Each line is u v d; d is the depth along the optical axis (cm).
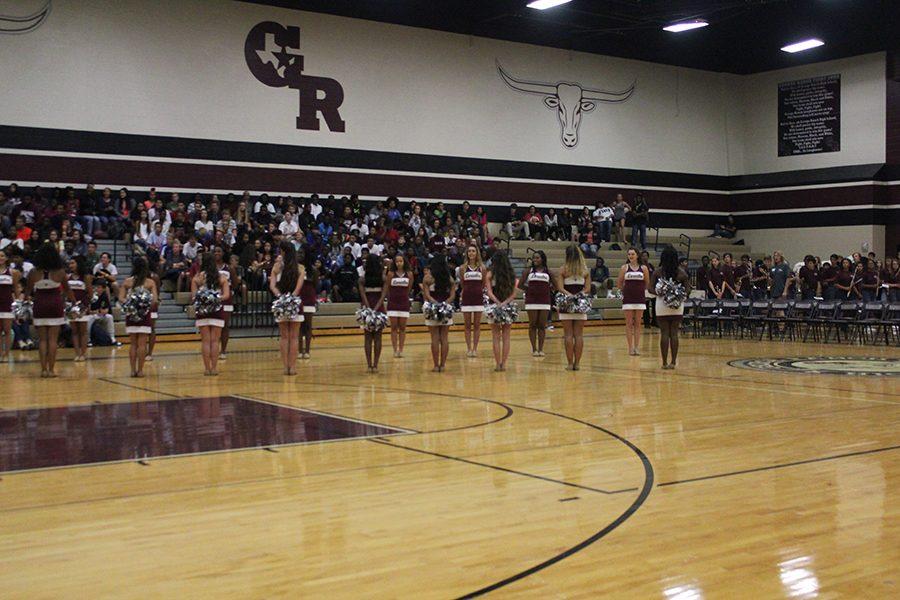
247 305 2117
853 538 474
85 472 648
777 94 3184
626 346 1822
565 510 534
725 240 3209
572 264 1367
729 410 929
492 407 965
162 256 2150
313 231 2377
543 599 388
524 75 2931
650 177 3166
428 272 1352
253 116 2491
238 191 2469
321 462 680
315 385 1180
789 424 838
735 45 3025
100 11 2292
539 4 2427
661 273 1373
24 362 1523
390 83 2698
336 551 459
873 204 2927
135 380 1247
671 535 480
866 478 611
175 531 497
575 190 3022
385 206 2605
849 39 2816
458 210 2788
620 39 3006
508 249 2661
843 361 1481
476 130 2844
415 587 405
